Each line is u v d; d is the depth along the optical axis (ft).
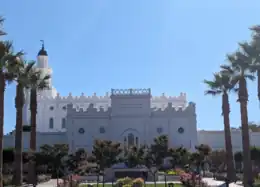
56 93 395.55
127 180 146.10
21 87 170.91
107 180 228.43
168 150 179.32
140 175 229.45
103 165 169.48
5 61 131.95
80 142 298.97
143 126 298.15
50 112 357.20
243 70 157.38
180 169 220.84
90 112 302.25
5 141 289.53
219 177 209.15
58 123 354.95
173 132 296.92
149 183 196.75
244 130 155.12
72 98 359.66
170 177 229.04
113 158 171.12
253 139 298.76
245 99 157.17
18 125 168.45
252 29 139.54
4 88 130.11
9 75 141.38
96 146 171.42
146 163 178.29
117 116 299.79
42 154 164.55
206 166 272.92
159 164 178.40
